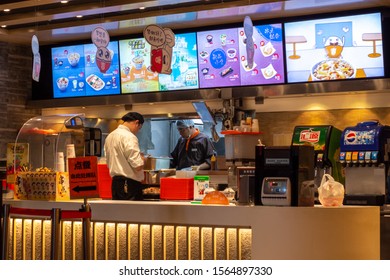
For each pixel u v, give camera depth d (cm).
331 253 498
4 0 802
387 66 785
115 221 576
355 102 838
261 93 843
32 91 1031
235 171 693
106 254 586
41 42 995
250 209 514
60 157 638
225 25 863
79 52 969
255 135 770
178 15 822
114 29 901
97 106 995
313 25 812
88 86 965
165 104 948
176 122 941
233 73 863
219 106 909
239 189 540
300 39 820
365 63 791
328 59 808
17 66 1020
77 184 529
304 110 870
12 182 673
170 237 556
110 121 992
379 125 695
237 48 858
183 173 629
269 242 506
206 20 849
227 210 523
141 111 967
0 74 998
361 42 790
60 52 985
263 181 523
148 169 772
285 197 510
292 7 783
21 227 642
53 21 907
